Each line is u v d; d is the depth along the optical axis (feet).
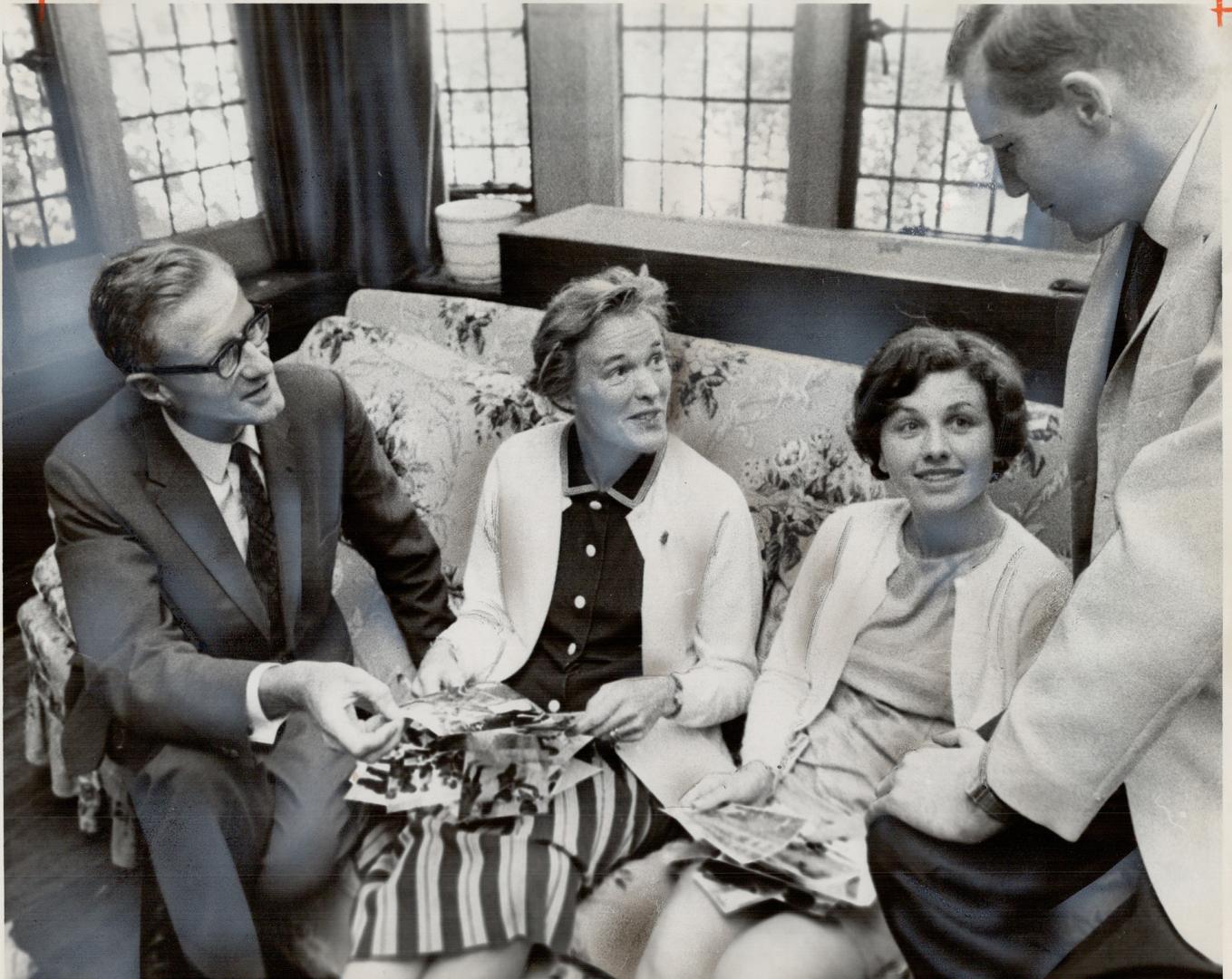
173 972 4.87
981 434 4.66
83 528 4.91
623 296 4.90
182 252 4.89
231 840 4.85
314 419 5.15
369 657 5.19
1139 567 4.36
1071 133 4.47
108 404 4.91
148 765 4.93
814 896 4.50
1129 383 4.50
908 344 4.69
